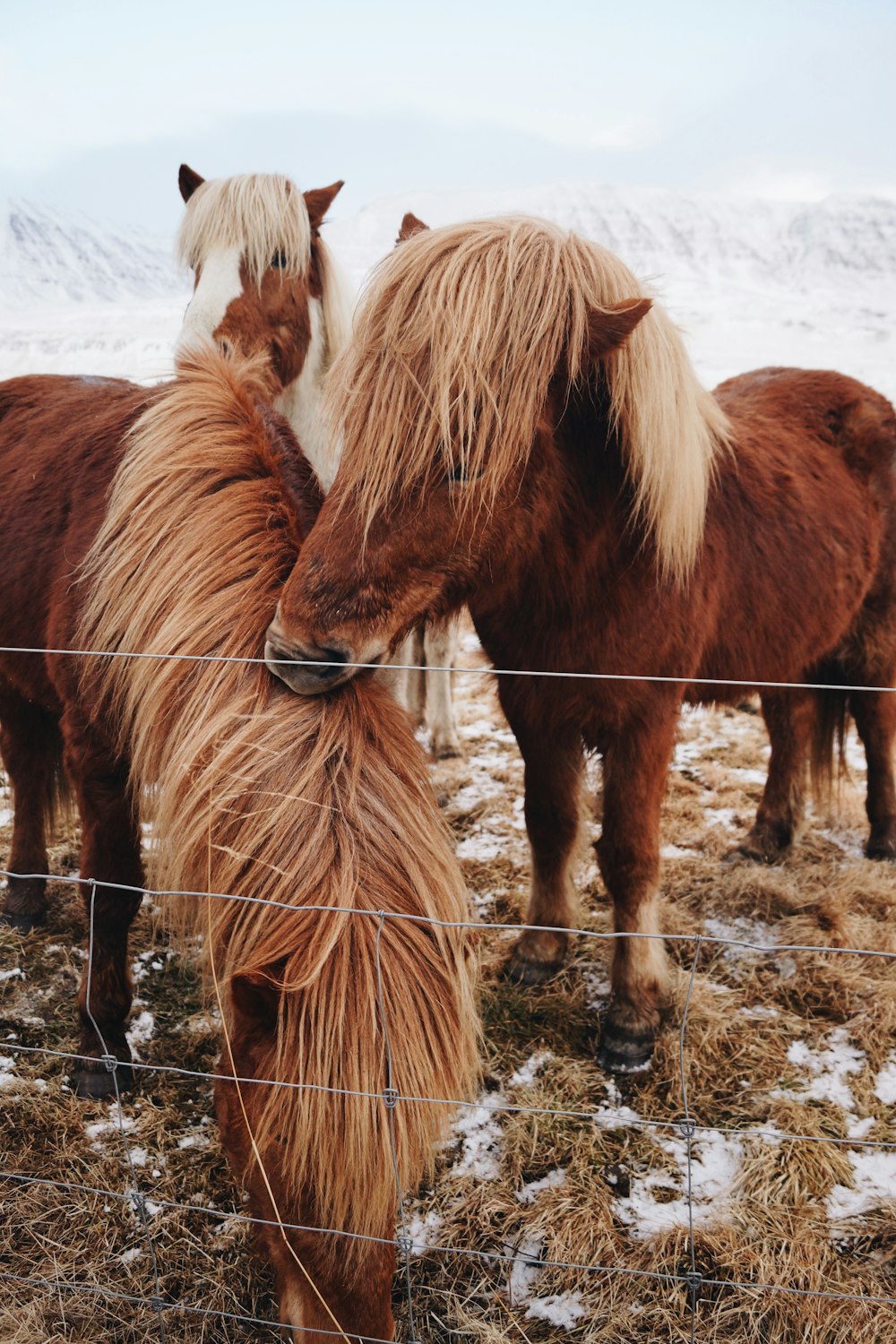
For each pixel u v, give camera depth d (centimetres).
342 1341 105
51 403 227
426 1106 99
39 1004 230
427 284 134
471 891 279
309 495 159
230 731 126
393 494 134
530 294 140
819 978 238
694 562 189
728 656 229
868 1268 162
